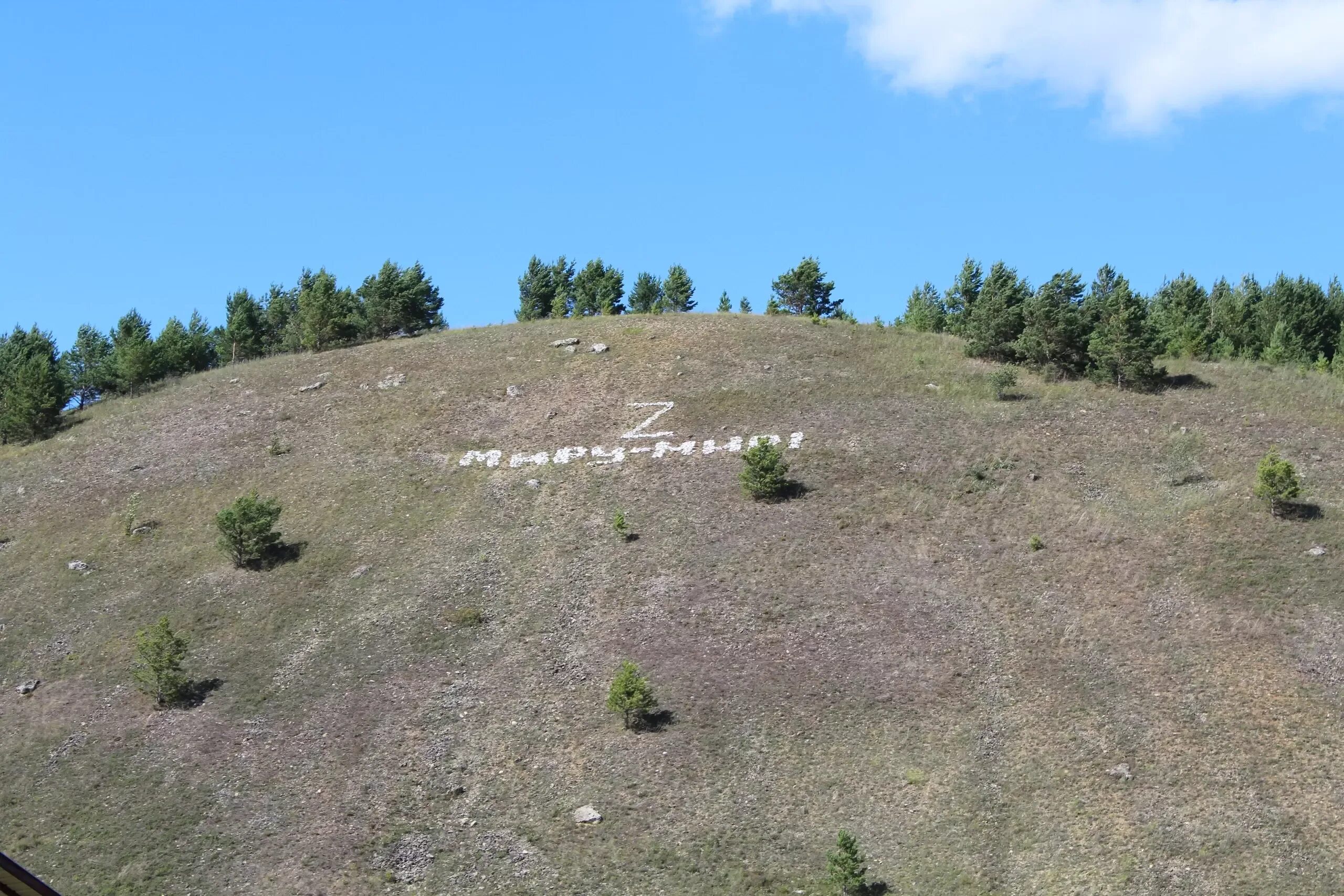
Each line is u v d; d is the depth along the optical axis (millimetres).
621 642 44875
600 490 56969
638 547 51375
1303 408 60688
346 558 52562
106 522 57594
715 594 47219
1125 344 64875
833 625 44688
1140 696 39344
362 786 38281
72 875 35000
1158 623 43000
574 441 62562
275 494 58875
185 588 51062
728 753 38281
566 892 33031
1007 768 36719
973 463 56031
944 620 44625
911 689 40875
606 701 41438
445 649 45500
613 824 35625
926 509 52219
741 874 33062
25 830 37125
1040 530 50031
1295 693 38625
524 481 58594
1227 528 48406
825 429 61062
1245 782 34969
